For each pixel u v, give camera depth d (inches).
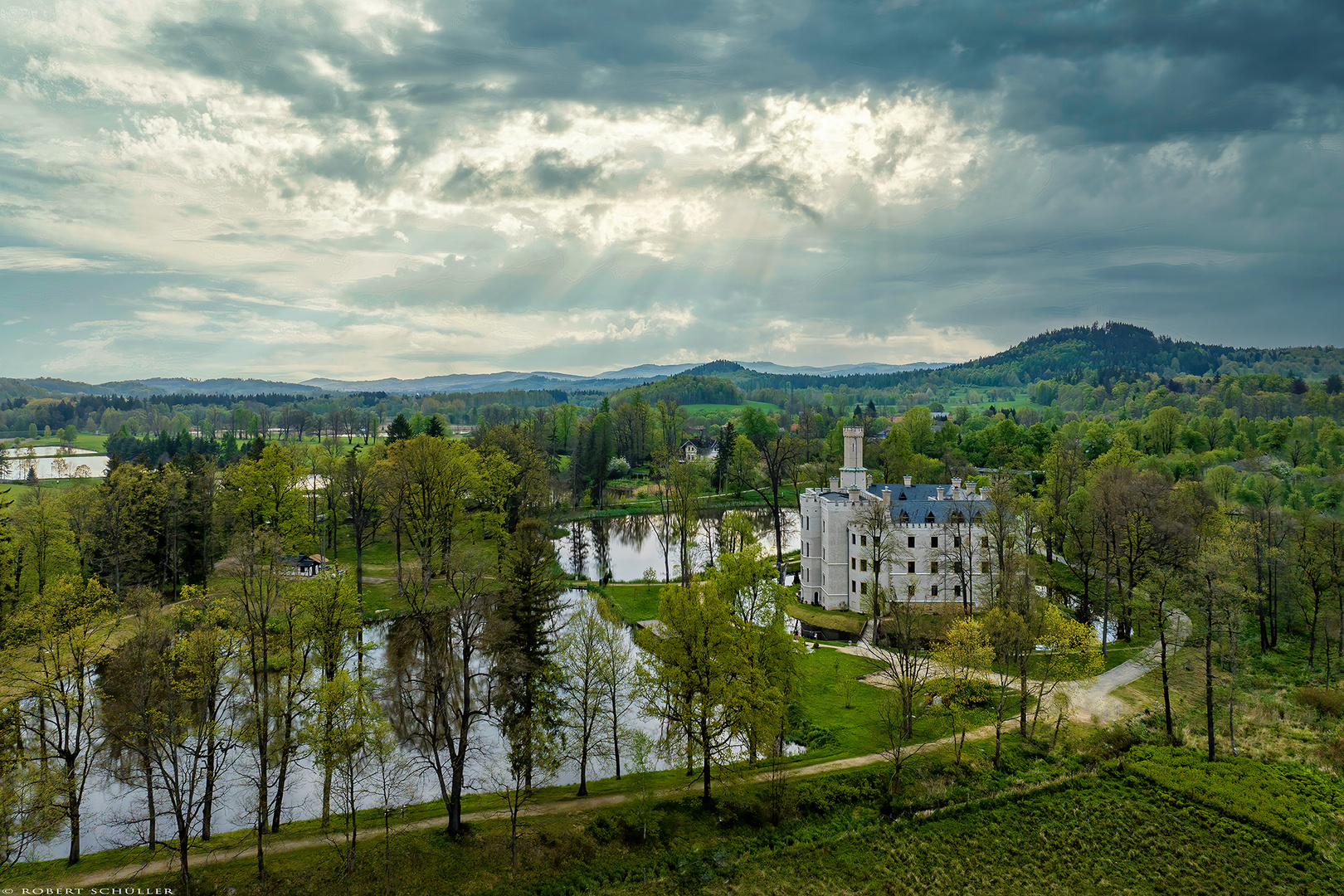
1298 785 2159.2
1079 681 2851.9
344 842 1830.7
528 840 1875.0
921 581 3786.9
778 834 2010.3
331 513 4726.9
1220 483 4965.6
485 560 2775.6
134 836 1923.0
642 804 2059.5
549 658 2289.6
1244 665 2970.0
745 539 3784.5
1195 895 1815.9
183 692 1920.5
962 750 2368.4
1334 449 6884.8
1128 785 2208.4
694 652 2089.1
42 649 2046.0
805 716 2652.6
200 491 4037.9
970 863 1935.3
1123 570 3727.9
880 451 6624.0
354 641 2787.9
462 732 1921.8
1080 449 6235.2
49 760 2097.7
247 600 2001.7
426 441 4082.2
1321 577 3031.5
